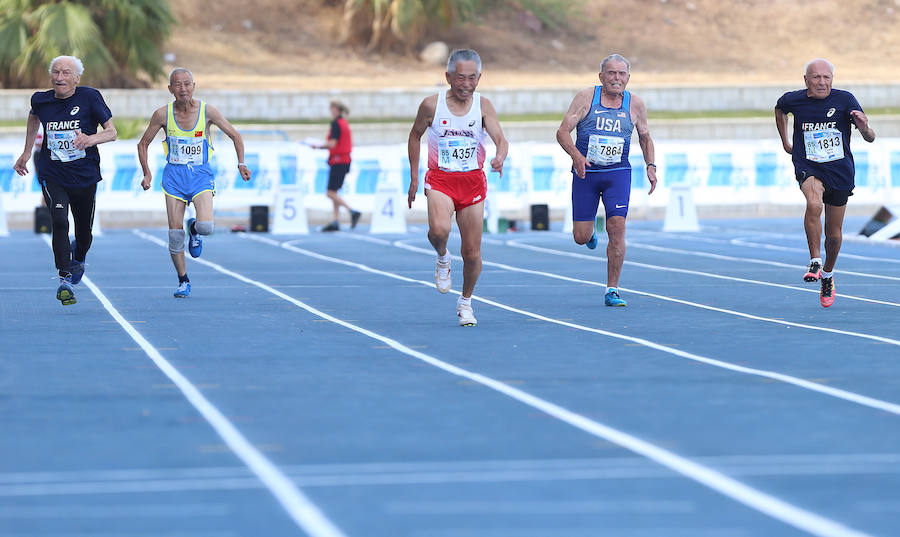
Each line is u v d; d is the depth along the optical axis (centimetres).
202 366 2431
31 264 5056
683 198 7419
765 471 1542
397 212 7300
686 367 2412
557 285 4225
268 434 1773
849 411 1947
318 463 1591
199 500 1403
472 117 3009
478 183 3055
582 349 2680
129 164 7650
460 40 12850
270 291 4016
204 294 3906
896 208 6228
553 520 1323
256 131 9456
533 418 1894
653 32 13600
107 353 2609
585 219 3575
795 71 12825
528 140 9931
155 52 10338
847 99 3475
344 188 7975
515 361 2498
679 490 1448
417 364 2459
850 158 3494
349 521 1316
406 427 1825
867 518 1325
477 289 4081
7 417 1902
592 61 12850
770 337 2878
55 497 1418
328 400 2055
